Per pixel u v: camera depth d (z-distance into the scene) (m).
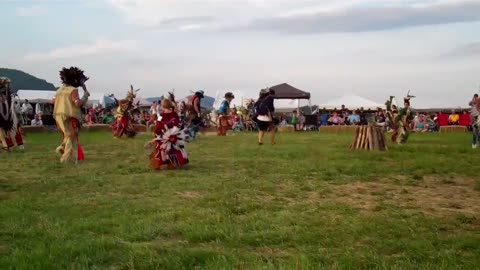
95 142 19.31
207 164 11.63
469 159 12.84
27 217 6.26
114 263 4.57
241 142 19.39
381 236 5.44
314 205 7.05
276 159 12.59
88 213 6.55
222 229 5.60
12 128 14.85
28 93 44.22
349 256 4.65
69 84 12.16
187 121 20.58
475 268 4.38
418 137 26.03
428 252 4.83
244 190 8.20
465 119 35.47
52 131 30.28
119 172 10.34
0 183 8.92
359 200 7.54
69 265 4.44
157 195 7.83
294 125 36.62
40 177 9.66
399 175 10.04
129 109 21.86
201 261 4.61
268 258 4.64
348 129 32.25
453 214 6.58
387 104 20.38
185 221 6.04
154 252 4.75
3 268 4.34
